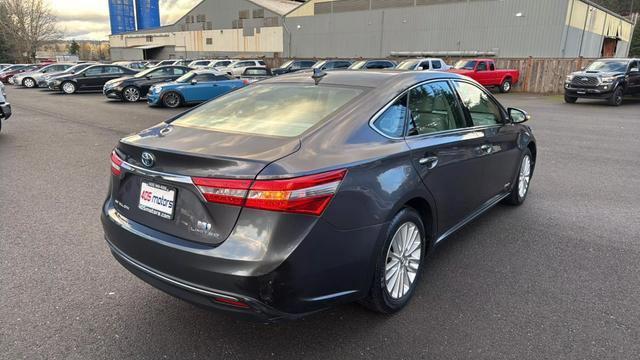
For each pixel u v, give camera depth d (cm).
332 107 303
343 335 289
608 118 1425
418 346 277
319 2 4319
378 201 270
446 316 309
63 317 305
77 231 453
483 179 416
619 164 772
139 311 314
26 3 6656
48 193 583
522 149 506
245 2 5403
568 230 464
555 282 355
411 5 3625
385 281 291
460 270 375
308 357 268
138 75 2027
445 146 341
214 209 239
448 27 3447
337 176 247
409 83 340
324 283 248
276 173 231
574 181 659
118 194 298
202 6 6047
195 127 309
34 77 2903
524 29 3077
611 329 294
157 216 266
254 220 232
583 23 3250
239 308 237
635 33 7794
